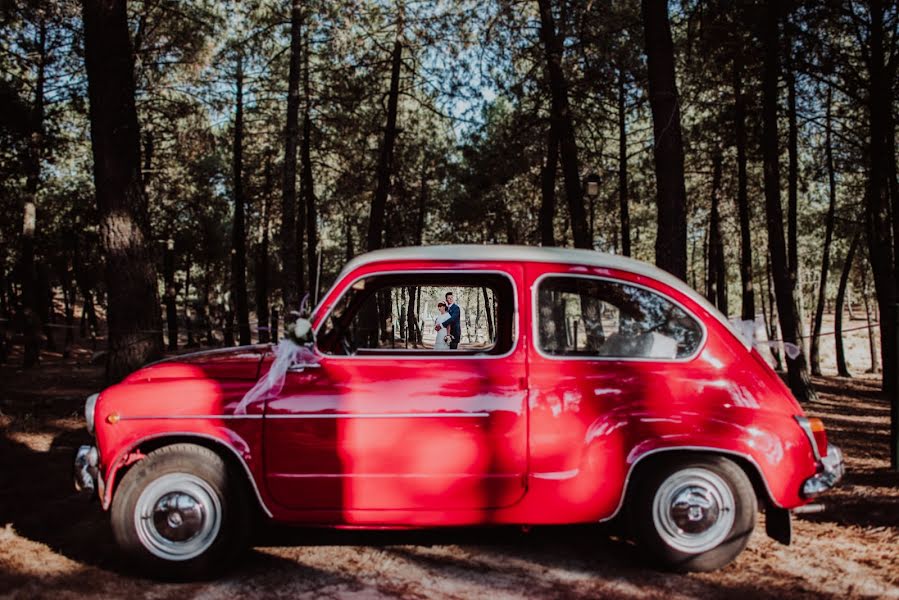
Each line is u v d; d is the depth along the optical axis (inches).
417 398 155.3
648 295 166.1
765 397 158.1
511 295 175.3
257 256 1359.5
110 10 326.0
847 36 602.2
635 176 1096.8
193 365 164.2
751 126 723.4
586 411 155.6
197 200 1252.5
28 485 229.1
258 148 1032.8
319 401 155.1
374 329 182.5
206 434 153.2
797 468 153.6
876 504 207.5
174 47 654.5
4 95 626.8
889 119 563.2
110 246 323.6
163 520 151.9
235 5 652.1
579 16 542.3
